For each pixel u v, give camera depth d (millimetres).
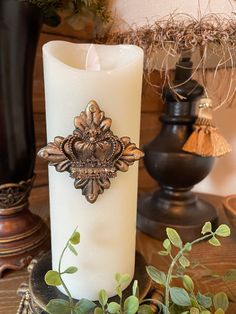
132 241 270
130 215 260
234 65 364
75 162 235
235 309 272
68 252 251
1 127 303
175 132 416
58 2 326
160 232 399
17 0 275
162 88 402
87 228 247
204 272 328
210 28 293
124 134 240
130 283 269
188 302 205
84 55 278
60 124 236
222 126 528
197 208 432
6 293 299
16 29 286
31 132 339
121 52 269
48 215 455
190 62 362
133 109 241
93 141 230
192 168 396
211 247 388
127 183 250
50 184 258
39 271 287
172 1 312
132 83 234
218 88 415
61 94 229
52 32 479
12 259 329
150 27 322
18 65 301
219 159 553
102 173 236
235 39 294
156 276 220
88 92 225
